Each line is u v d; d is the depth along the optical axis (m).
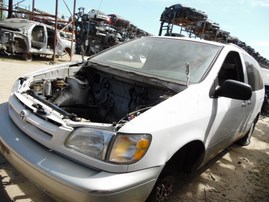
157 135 1.88
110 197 1.65
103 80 3.13
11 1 12.62
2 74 6.99
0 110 2.46
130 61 3.12
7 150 2.04
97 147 1.77
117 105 2.96
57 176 1.72
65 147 1.84
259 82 4.28
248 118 3.87
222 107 2.70
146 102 2.68
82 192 1.64
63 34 14.00
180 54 2.96
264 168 4.18
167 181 2.26
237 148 4.86
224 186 3.32
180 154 2.33
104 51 3.50
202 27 14.61
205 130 2.46
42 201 2.39
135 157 1.76
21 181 2.61
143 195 1.85
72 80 2.94
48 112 2.01
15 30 10.12
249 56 3.86
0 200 2.29
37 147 1.94
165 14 14.49
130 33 21.45
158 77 2.67
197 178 3.37
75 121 1.96
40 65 10.10
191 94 2.31
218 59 2.82
